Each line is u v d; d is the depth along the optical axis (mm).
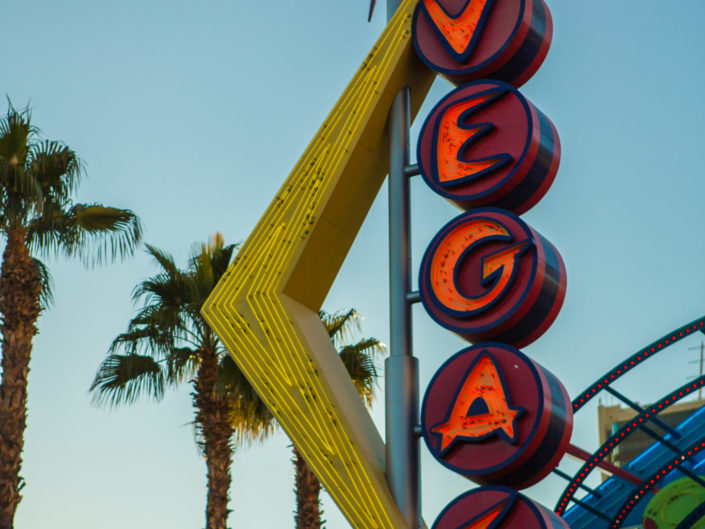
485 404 13953
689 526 30000
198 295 26109
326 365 15094
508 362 14000
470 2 16609
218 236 27125
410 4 17438
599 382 31781
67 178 25344
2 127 24484
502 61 16266
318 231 15852
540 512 13164
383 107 16656
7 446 22828
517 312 14258
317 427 14539
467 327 14594
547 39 16562
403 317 15375
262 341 15273
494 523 13281
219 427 25969
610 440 31922
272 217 16312
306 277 15773
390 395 14977
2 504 22438
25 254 24344
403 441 14648
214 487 25516
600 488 40094
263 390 15016
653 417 34969
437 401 14328
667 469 30141
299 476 27828
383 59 16984
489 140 15625
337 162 16125
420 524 14297
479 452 13812
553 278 14586
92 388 26281
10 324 23734
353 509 14062
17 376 23406
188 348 26719
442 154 15938
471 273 14914
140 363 26328
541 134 15422
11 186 24156
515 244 14539
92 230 25641
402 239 15844
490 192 15250
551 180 15500
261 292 15516
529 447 13383
